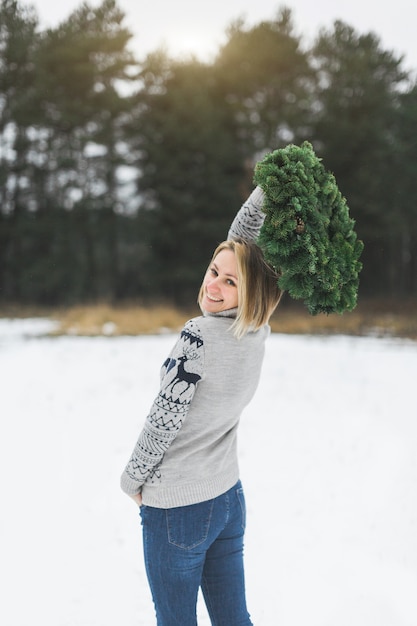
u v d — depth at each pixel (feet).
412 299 69.10
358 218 80.18
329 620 7.70
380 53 82.89
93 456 15.08
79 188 81.76
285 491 12.77
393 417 19.58
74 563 9.36
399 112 80.59
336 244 5.62
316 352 35.86
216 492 5.04
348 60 79.56
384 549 9.89
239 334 4.91
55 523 10.91
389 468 14.23
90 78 77.15
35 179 81.51
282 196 5.07
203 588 5.46
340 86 80.33
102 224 83.10
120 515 11.32
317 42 82.48
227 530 5.31
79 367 29.01
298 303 76.69
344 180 78.84
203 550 5.00
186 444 4.90
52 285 80.64
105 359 31.68
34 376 26.32
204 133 77.61
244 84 80.59
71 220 82.33
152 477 4.94
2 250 84.38
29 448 15.70
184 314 62.18
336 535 10.48
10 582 8.71
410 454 15.31
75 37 76.89
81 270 83.30
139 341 40.50
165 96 81.46
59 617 7.79
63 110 76.95
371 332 49.73
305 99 77.56
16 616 7.80
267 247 4.99
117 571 9.11
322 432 17.67
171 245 82.33
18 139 78.48
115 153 79.41
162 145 80.59
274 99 81.61
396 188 80.53
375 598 8.25
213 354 4.78
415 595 8.35
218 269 5.13
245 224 5.77
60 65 76.79
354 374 28.17
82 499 12.13
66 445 16.03
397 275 100.94
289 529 10.78
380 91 79.56
